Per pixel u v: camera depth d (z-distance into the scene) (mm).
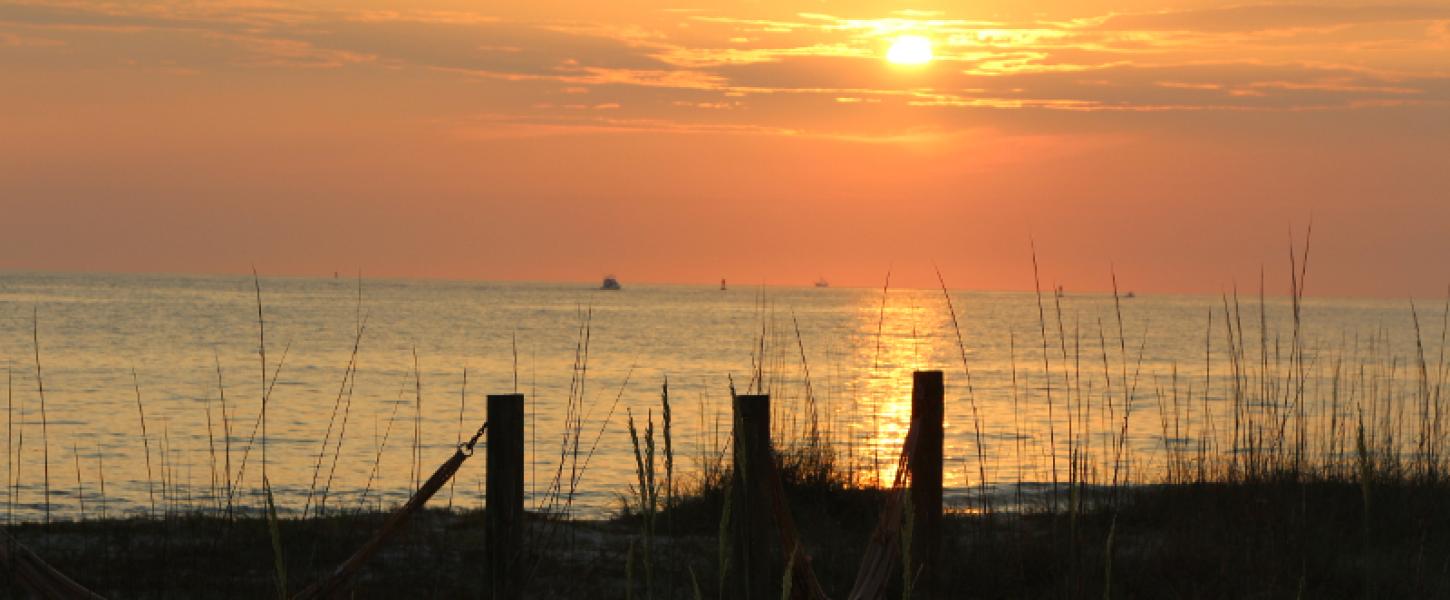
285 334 176250
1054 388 88125
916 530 15555
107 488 37375
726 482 6625
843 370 110938
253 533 19812
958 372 111812
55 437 54094
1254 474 21328
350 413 68500
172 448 50156
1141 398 77438
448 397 81500
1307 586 16156
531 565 17531
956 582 16750
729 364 125438
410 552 18859
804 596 12734
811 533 20172
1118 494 23422
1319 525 18734
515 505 12211
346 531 20203
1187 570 17000
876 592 13453
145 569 17234
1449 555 17406
